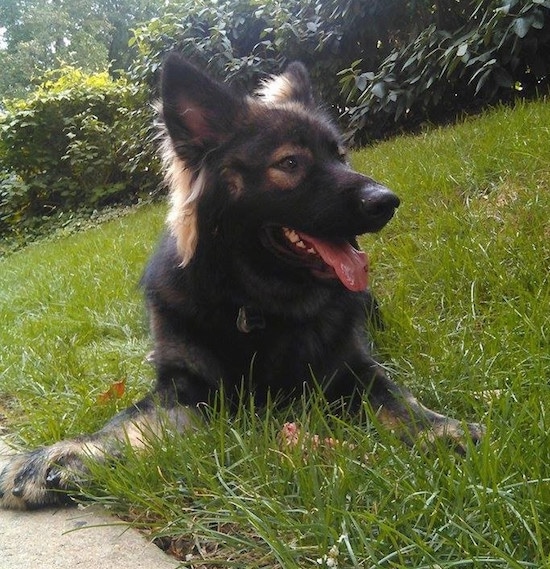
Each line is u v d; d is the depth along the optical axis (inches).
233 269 34.0
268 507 22.4
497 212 48.7
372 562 19.6
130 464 27.1
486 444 22.1
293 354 34.4
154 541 23.9
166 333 34.8
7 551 23.5
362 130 101.7
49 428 34.8
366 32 98.3
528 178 50.5
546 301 36.4
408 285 44.9
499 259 43.2
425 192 55.5
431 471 22.9
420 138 77.7
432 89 87.4
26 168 158.6
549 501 20.3
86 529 24.7
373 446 25.8
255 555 21.7
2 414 40.8
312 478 23.1
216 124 34.9
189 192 35.3
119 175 150.2
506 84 76.7
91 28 504.4
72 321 56.0
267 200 33.5
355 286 32.7
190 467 26.4
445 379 33.2
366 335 38.5
